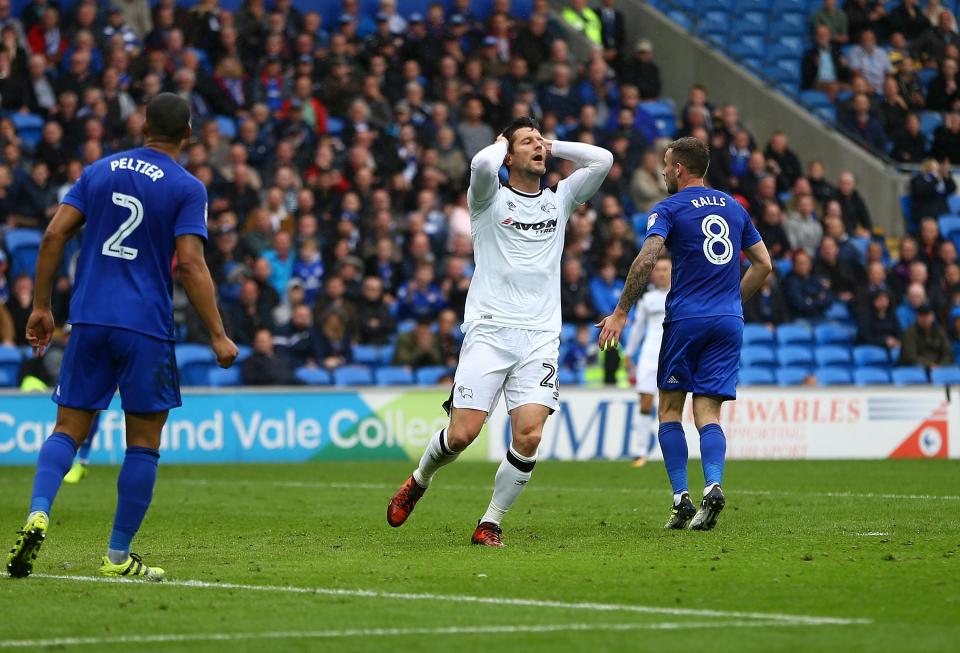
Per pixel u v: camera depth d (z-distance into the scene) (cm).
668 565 2553
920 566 2525
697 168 3291
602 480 5194
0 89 7706
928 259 8312
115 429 6400
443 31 8975
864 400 7062
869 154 9294
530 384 2927
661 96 9944
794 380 7756
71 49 8138
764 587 2280
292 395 6606
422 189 7869
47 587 2334
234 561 2698
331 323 7038
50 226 2458
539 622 1975
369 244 7481
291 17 8756
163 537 3200
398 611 2072
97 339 2420
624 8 10238
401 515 3142
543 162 2962
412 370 7138
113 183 2445
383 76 8606
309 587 2328
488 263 2950
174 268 6969
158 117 2488
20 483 5153
